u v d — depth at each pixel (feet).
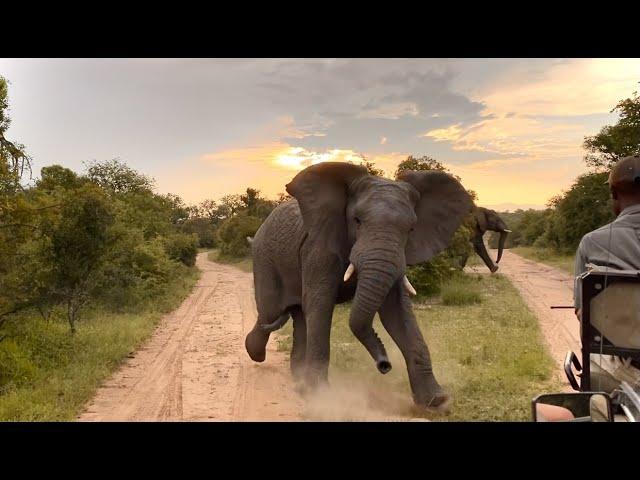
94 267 45.21
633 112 77.30
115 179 122.62
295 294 32.01
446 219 28.37
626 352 10.10
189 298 77.71
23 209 36.01
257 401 28.94
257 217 188.85
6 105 35.50
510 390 28.78
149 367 37.32
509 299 63.98
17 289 37.22
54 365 35.55
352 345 40.60
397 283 26.73
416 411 25.80
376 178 27.04
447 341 40.65
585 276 10.28
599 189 125.18
